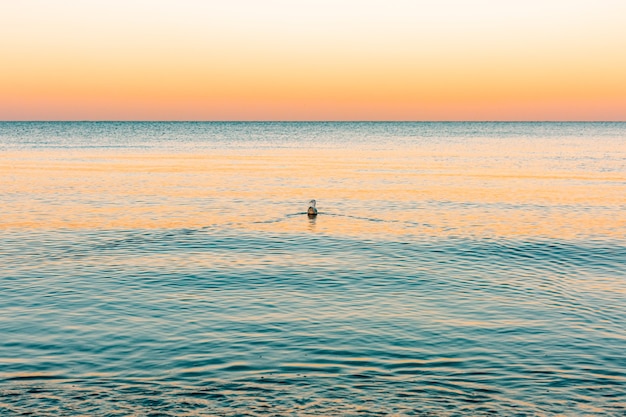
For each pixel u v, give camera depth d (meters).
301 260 34.34
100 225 45.12
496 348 21.25
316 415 16.34
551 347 21.34
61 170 88.88
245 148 160.50
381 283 29.61
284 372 19.12
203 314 24.64
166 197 61.59
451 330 23.02
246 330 22.84
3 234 41.09
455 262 34.06
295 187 71.31
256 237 41.16
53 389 17.77
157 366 19.52
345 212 52.50
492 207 55.56
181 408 16.66
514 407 16.88
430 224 46.44
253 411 16.55
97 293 27.42
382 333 22.66
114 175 83.06
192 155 129.25
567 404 17.08
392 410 16.64
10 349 20.78
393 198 61.72
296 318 24.28
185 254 35.72
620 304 26.36
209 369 19.31
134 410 16.50
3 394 17.39
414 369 19.44
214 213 51.59
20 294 27.16
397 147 168.62
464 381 18.56
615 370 19.42
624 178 81.69
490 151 148.50
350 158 122.31
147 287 28.50
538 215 50.94
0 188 66.62
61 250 36.38
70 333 22.34
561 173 88.81
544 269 32.59
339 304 26.16
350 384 18.28
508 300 26.88
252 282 29.61
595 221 47.97
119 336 22.09
